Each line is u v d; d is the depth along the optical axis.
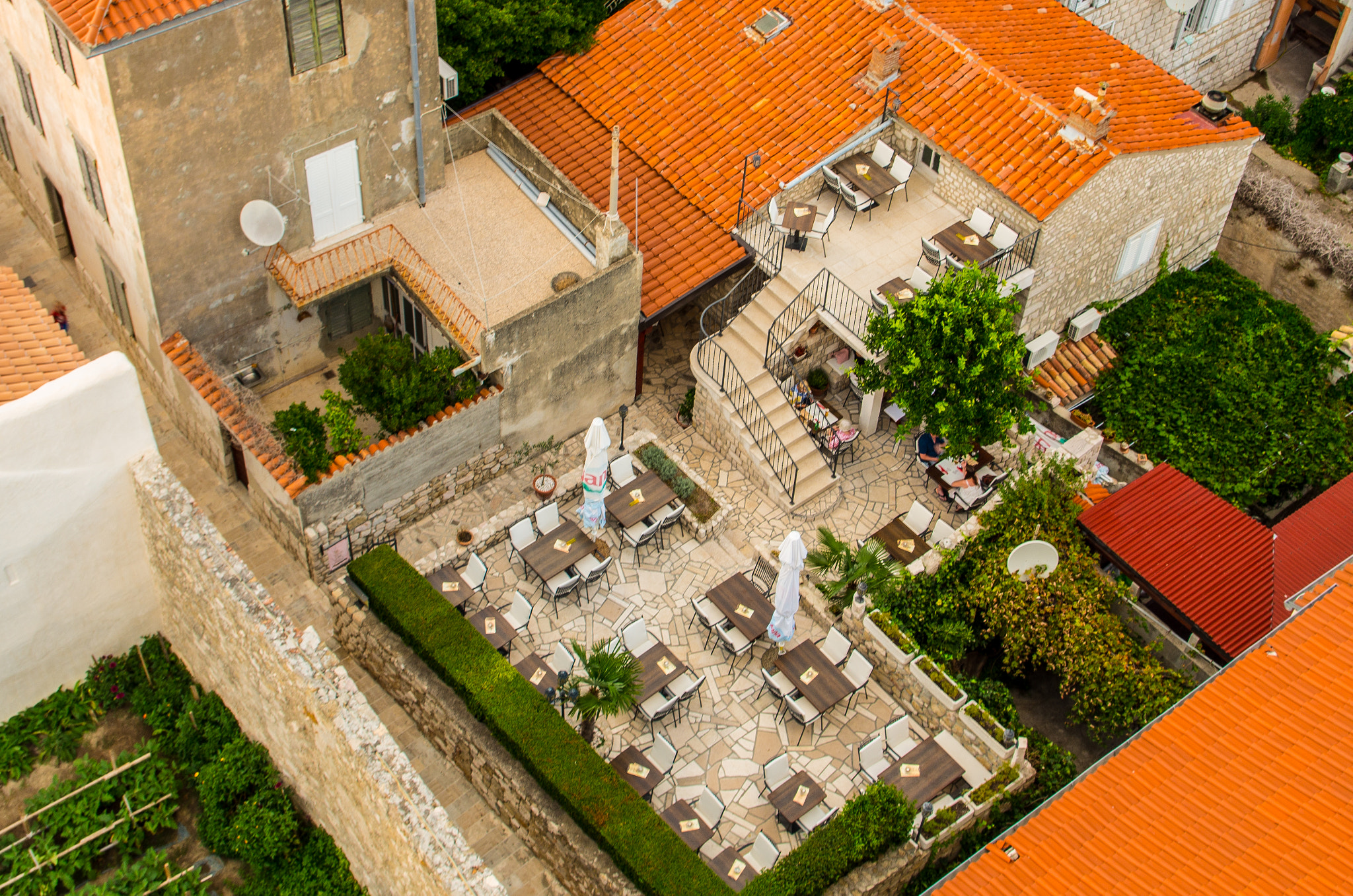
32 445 24.69
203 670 27.92
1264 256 40.84
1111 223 34.78
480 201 33.28
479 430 31.08
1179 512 31.28
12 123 32.56
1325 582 26.84
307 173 29.95
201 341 30.52
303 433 28.80
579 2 37.91
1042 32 37.62
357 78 29.31
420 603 28.03
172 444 32.25
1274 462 35.09
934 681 28.14
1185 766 23.72
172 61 26.17
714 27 37.53
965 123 34.19
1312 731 23.81
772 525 32.31
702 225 34.44
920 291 32.75
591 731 27.66
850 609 29.39
